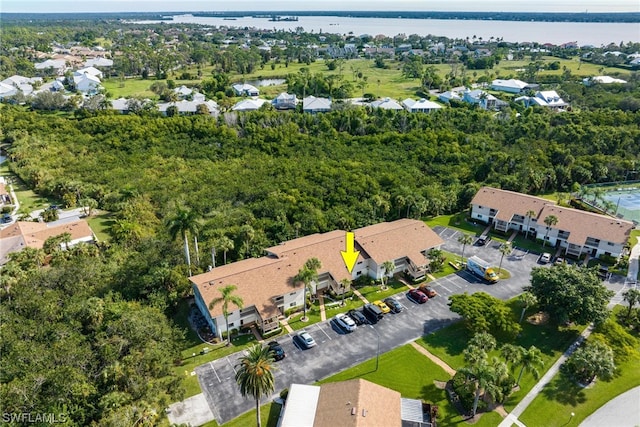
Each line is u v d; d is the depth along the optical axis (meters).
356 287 68.00
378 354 53.88
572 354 51.72
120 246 76.50
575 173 104.88
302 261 65.06
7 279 57.69
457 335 57.31
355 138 126.56
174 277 61.00
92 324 51.97
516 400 47.38
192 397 47.56
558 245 79.62
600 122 134.12
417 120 138.00
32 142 125.25
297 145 122.31
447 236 84.06
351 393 42.97
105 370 43.94
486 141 122.12
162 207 91.38
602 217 77.50
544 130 125.69
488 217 87.81
